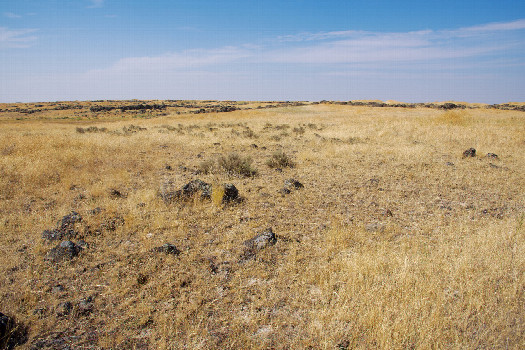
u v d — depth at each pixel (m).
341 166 11.73
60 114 68.25
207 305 3.83
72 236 5.54
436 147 15.75
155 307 3.77
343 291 3.92
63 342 3.21
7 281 4.21
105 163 11.76
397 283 4.01
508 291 3.86
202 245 5.39
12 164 10.12
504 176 10.04
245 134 22.34
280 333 3.36
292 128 27.56
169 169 11.38
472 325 3.36
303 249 5.25
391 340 3.12
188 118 48.47
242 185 9.12
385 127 23.81
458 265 4.39
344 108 60.50
